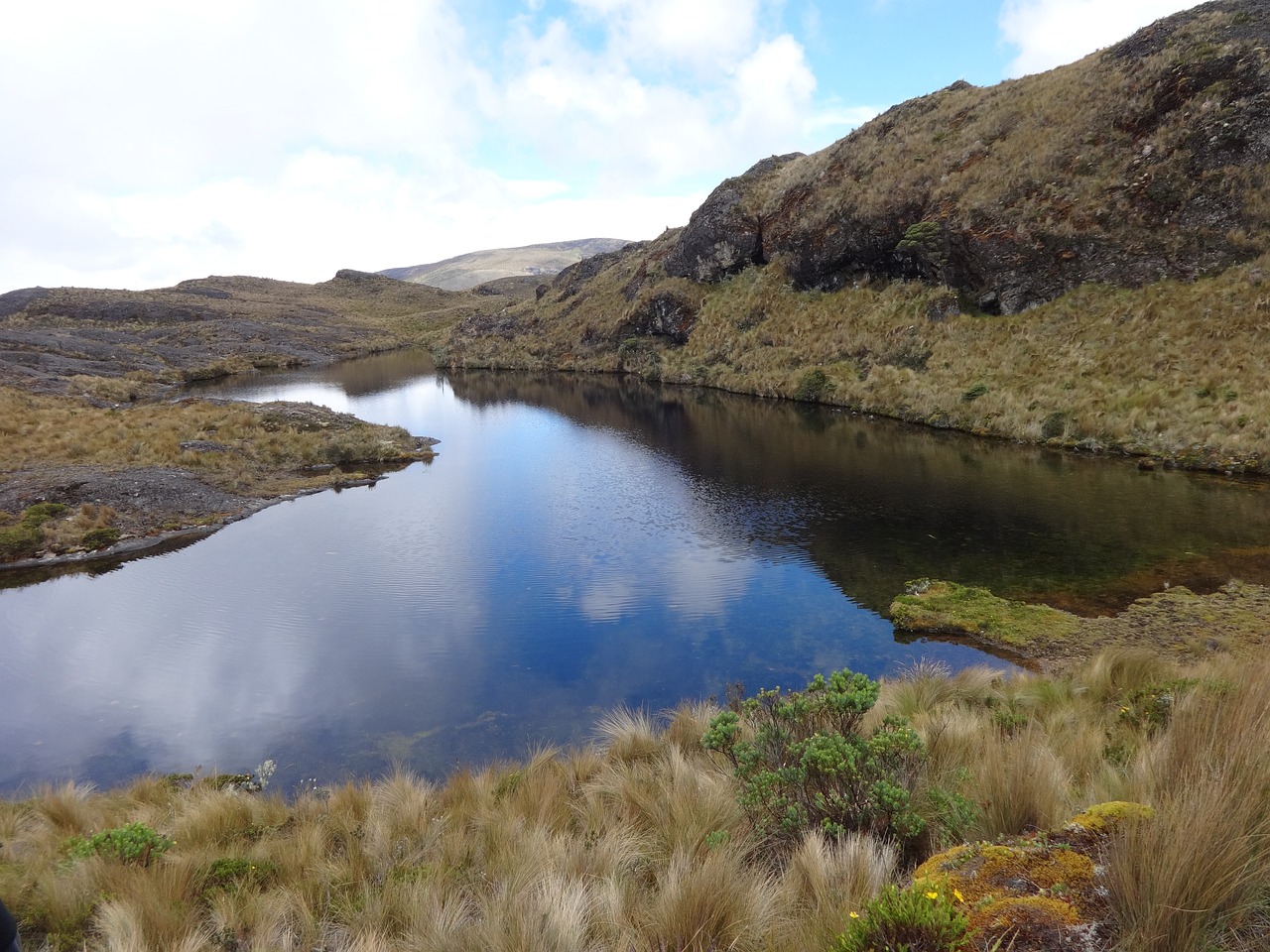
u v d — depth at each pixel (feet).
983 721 22.61
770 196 160.25
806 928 10.28
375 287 475.72
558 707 32.73
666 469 79.36
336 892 15.21
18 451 78.54
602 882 13.71
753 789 15.76
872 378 106.83
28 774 28.63
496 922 11.84
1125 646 33.47
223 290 391.45
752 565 49.26
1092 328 87.20
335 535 60.44
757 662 35.99
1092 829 10.42
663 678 34.99
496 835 17.13
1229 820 8.55
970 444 80.18
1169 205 87.40
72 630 42.73
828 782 15.51
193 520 63.52
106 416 101.50
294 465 85.46
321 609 45.29
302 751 29.89
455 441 103.19
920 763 16.17
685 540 55.57
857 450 81.41
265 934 13.23
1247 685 14.29
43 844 18.61
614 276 220.64
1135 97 96.22
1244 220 81.92
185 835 19.22
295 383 180.86
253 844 19.19
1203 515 51.55
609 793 19.90
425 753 29.40
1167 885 8.05
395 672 36.78
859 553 49.85
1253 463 60.39
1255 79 84.64
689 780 18.97
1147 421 70.59
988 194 106.01
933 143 128.98
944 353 102.27
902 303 117.39
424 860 16.74
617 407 128.36
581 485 75.10
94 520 60.59
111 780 28.04
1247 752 10.69
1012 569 44.73
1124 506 54.85
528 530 60.39
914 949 8.02
